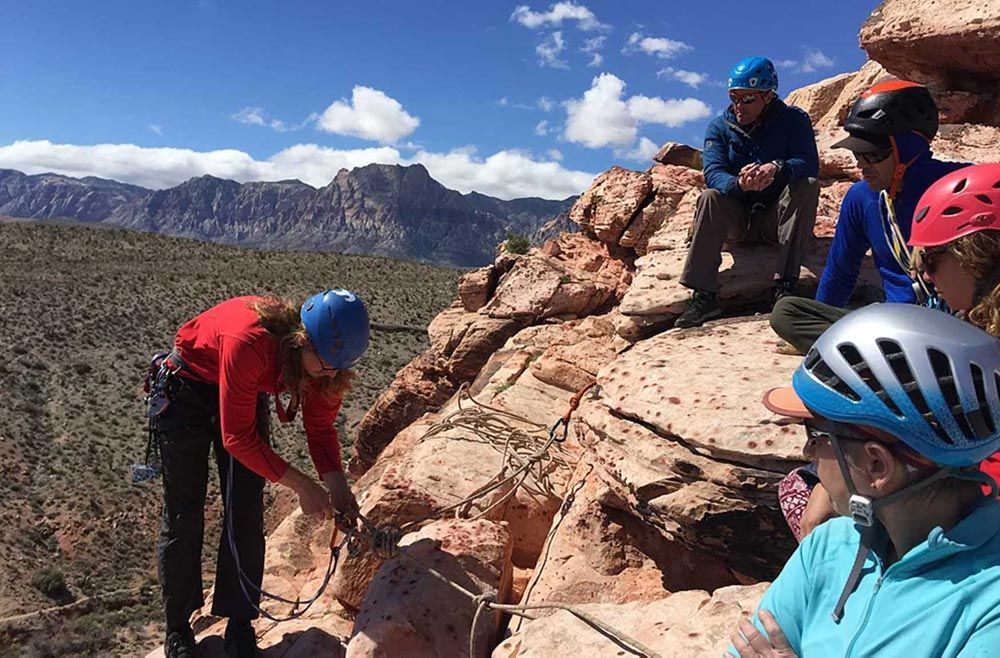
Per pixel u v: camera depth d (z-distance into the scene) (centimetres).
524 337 1036
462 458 609
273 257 13600
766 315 584
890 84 390
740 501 380
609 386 488
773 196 614
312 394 408
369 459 1559
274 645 445
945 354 152
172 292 11062
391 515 558
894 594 158
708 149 605
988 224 249
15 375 7725
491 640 402
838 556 176
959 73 912
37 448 6475
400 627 379
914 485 156
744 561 399
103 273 11400
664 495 409
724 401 411
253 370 375
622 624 348
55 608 4612
